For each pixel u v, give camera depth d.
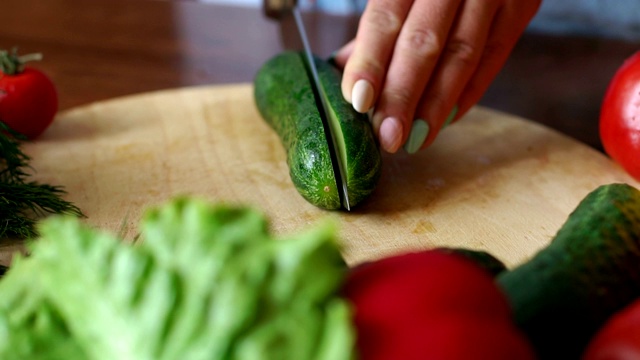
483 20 0.44
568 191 0.43
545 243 0.40
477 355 0.18
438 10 0.43
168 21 0.66
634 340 0.20
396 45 0.43
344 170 0.41
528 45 0.61
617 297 0.26
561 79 0.57
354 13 0.68
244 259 0.19
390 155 0.46
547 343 0.24
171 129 0.49
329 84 0.45
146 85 0.57
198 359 0.18
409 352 0.19
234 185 0.44
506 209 0.42
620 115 0.42
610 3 0.63
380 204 0.42
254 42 0.63
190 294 0.18
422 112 0.44
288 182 0.44
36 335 0.21
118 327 0.19
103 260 0.20
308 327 0.18
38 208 0.42
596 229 0.28
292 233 0.41
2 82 0.47
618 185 0.30
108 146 0.48
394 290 0.20
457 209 0.42
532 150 0.46
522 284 0.26
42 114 0.48
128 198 0.43
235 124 0.50
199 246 0.19
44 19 0.66
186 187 0.44
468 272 0.21
